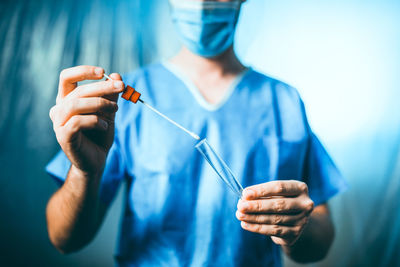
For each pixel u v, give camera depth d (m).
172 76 0.90
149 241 0.79
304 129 0.89
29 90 2.08
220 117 0.86
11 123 2.06
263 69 2.12
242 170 0.82
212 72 0.91
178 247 0.78
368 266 2.02
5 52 2.06
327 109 2.13
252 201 0.57
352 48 2.10
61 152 0.85
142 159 0.82
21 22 2.09
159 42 2.14
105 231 2.07
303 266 2.04
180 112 0.85
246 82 0.91
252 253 0.79
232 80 0.91
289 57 2.12
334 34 2.11
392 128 2.06
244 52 1.24
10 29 2.07
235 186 0.63
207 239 0.78
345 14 2.10
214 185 0.80
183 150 0.82
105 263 2.06
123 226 0.83
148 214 0.80
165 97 0.87
